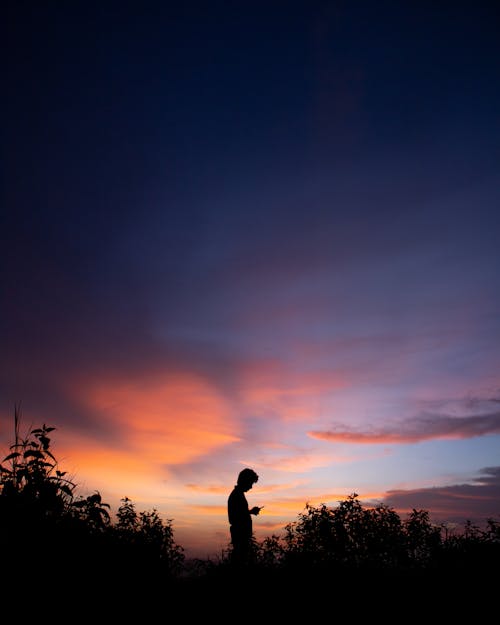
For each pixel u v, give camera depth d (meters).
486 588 5.77
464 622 5.11
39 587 5.16
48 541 5.37
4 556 5.17
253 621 5.46
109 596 5.62
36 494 5.42
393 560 7.66
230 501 8.24
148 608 5.75
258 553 7.77
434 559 6.98
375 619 5.31
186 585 6.77
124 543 6.86
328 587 6.25
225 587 6.42
